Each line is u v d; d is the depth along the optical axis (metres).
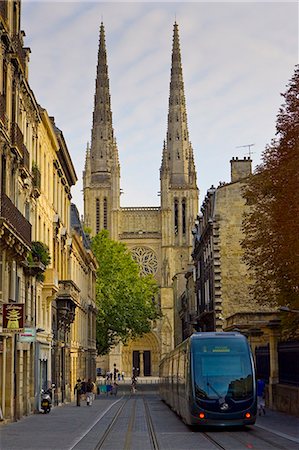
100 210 156.62
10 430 30.88
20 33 40.09
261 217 39.16
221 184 65.88
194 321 86.88
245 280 63.16
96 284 96.00
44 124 50.12
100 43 170.50
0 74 34.12
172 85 167.25
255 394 30.44
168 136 163.50
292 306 38.38
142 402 61.62
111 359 146.00
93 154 160.00
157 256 151.00
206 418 29.89
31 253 41.84
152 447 23.34
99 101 163.50
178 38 171.62
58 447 23.53
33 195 44.94
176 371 39.50
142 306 95.94
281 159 35.66
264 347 48.12
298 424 32.66
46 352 49.84
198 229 85.56
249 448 22.52
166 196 151.75
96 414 43.31
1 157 34.41
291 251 34.03
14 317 31.64
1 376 34.56
